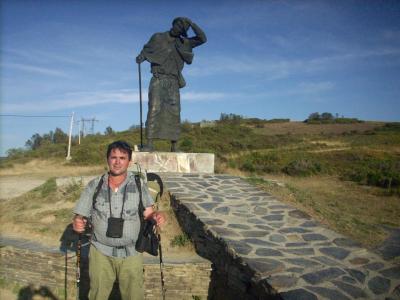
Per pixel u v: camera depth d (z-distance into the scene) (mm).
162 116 10672
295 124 51969
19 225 7801
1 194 12914
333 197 11234
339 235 5902
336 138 38656
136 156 10078
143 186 3773
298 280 4230
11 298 6180
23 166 23438
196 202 7309
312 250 5211
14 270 6559
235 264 4988
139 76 10648
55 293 6141
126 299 3779
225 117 52750
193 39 10703
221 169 14500
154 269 5590
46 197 9398
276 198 8062
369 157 25797
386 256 5918
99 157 23000
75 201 8859
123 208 3598
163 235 6871
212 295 5617
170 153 10391
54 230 7426
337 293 3973
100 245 3666
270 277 4277
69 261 6086
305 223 6438
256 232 5855
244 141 31688
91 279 3721
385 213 9438
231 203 7422
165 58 10586
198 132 34406
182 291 5645
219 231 5777
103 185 3670
